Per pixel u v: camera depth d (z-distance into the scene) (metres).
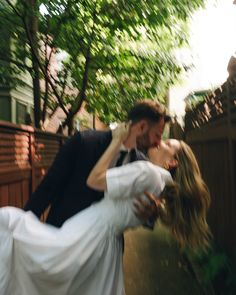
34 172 7.06
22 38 10.55
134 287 6.39
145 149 2.93
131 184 2.67
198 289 6.14
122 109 11.86
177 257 7.87
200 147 8.67
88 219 2.74
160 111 2.88
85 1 10.09
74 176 2.89
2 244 2.68
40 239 2.66
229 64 6.20
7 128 5.48
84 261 2.67
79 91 11.47
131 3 10.18
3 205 5.20
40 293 2.70
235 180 5.71
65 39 10.62
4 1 11.17
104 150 2.91
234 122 5.49
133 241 9.12
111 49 11.20
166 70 11.60
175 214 2.94
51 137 8.80
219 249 6.34
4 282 2.64
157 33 11.04
